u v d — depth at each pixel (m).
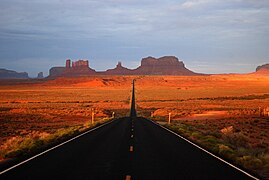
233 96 154.88
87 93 179.88
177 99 138.00
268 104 101.06
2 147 19.70
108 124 43.09
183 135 28.67
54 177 10.90
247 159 14.97
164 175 11.52
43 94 167.62
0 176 10.93
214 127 41.75
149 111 92.06
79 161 14.36
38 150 17.97
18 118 55.47
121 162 14.24
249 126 42.56
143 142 22.58
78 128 35.16
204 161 14.76
